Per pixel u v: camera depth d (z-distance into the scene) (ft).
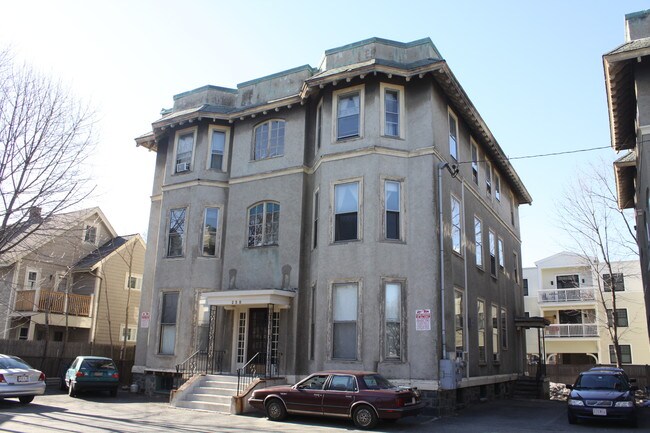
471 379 62.49
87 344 90.12
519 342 93.71
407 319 54.70
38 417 44.42
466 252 66.44
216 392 56.49
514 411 59.11
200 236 68.85
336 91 61.98
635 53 49.96
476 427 45.03
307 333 59.77
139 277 114.73
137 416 47.78
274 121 69.26
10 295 94.43
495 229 85.46
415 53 62.49
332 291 56.75
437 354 52.95
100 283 104.83
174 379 64.95
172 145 74.49
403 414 42.34
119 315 108.47
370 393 43.21
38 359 82.38
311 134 66.03
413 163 58.75
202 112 71.15
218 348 64.59
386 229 56.80
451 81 60.70
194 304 66.85
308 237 63.00
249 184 68.59
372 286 54.80
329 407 44.57
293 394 46.42
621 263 134.92
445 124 63.10
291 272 62.08
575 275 150.71
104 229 114.73
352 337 54.95
